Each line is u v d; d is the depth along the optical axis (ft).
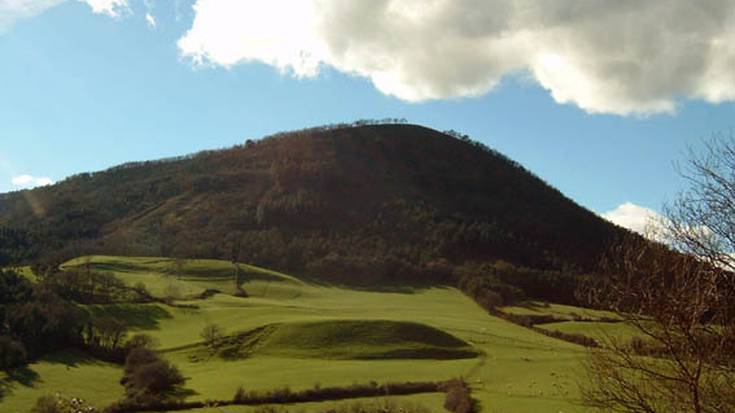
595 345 43.19
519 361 282.56
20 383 236.02
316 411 208.13
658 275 38.06
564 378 241.35
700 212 40.34
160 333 346.74
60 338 298.56
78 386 240.12
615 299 40.11
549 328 361.71
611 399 41.63
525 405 201.67
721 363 36.68
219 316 379.55
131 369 259.80
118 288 418.10
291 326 339.36
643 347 40.32
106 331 310.65
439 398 224.53
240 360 305.73
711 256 37.60
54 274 409.08
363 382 243.60
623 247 40.70
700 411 36.50
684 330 36.37
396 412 202.59
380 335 326.44
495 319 406.62
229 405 219.41
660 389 40.11
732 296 36.47
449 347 315.17
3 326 282.15
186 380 259.39
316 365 284.82
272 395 225.76
